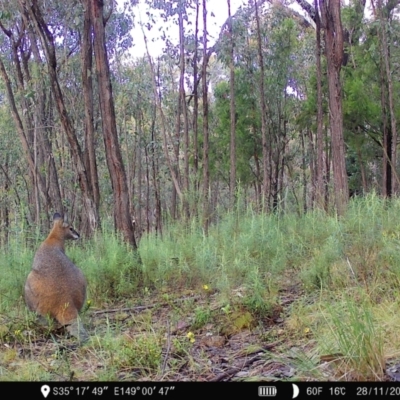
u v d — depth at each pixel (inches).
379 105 813.9
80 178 439.5
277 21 868.6
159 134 1085.8
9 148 896.9
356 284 228.7
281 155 1034.7
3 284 307.6
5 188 935.7
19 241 382.0
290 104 1002.1
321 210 413.4
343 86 794.8
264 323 223.5
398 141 842.8
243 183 984.3
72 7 594.6
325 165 928.9
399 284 221.3
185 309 262.4
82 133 824.9
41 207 725.3
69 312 245.9
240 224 408.8
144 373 181.9
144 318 256.8
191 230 423.2
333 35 522.6
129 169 1081.4
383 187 749.9
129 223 380.8
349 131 827.4
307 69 979.9
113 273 330.3
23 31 660.1
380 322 182.5
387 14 761.0
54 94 435.2
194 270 329.1
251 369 176.2
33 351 220.2
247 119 946.7
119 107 1049.5
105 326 252.7
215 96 977.5
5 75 593.9
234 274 293.3
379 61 780.6
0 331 242.8
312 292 252.4
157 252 370.3
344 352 156.1
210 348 204.8
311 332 198.2
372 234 284.4
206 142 701.9
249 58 861.8
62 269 251.3
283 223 399.2
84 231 579.8
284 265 303.4
